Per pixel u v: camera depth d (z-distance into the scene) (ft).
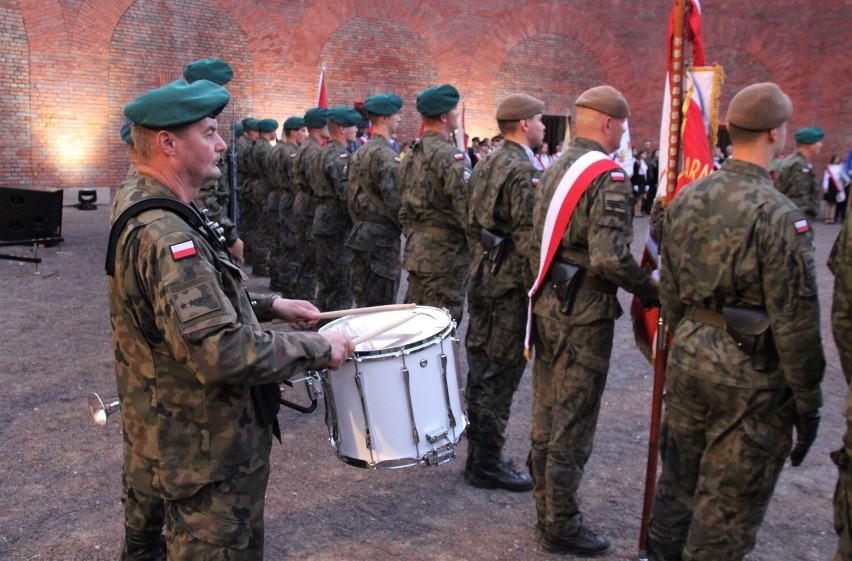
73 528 11.73
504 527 11.98
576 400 10.57
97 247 37.55
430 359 9.07
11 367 19.25
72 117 52.65
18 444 14.74
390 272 19.51
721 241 8.25
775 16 67.62
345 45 61.67
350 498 12.89
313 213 26.00
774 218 7.89
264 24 58.23
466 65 66.44
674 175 10.96
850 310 7.45
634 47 70.33
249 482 6.91
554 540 11.12
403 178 16.02
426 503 12.77
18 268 31.68
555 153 64.95
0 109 50.03
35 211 32.30
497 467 13.32
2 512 12.14
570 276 10.39
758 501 8.54
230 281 6.81
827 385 19.06
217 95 6.91
